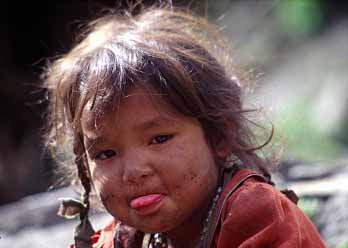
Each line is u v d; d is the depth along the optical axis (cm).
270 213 231
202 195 239
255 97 292
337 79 1566
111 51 243
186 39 260
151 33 257
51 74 285
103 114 230
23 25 1366
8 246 586
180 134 234
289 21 1783
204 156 239
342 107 1423
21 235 624
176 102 233
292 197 271
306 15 1802
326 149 1139
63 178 312
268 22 1752
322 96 1500
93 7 1056
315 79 1588
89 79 237
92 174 238
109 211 236
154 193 229
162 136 232
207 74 253
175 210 232
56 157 293
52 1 1329
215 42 296
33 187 1182
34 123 1270
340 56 1675
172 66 236
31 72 1344
